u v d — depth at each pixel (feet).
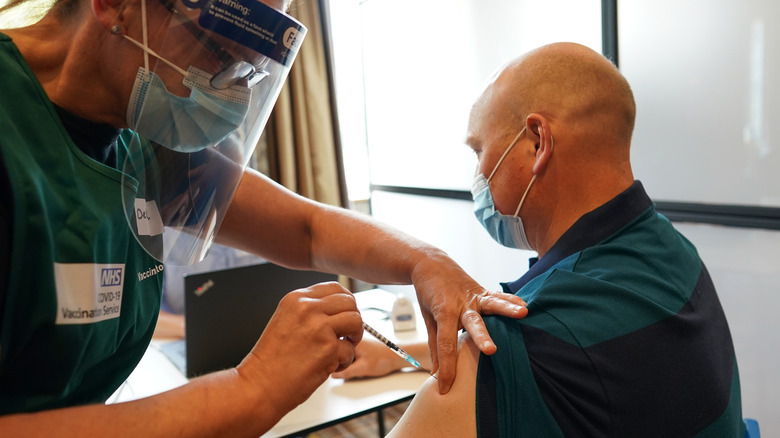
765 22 6.21
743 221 6.69
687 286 2.84
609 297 2.61
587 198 3.02
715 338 2.79
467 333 2.88
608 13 7.80
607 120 2.98
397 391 5.87
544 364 2.48
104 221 2.44
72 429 1.96
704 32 6.80
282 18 2.48
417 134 12.12
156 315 3.07
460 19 10.52
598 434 2.40
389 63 12.53
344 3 13.28
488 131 3.24
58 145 2.31
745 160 6.60
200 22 2.27
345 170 13.25
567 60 3.01
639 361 2.48
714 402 2.59
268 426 2.38
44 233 2.13
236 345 6.44
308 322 2.52
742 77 6.50
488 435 2.48
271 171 12.56
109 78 2.37
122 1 2.22
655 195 7.64
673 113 7.28
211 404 2.25
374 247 3.77
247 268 6.44
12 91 2.20
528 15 9.18
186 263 2.85
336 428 9.39
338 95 13.14
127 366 2.95
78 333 2.34
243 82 2.56
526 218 3.23
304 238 4.13
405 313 7.13
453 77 10.91
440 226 11.96
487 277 10.98
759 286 6.72
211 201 2.80
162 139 2.56
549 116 3.01
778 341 6.63
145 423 2.10
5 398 2.29
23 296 2.14
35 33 2.35
